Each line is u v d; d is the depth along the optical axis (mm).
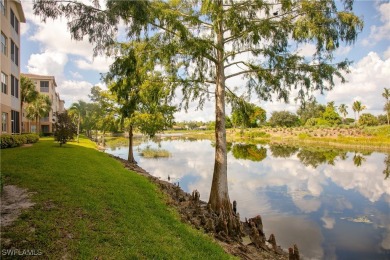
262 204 13430
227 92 11609
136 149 40156
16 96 21609
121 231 5949
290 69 9336
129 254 5043
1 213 5906
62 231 5395
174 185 15594
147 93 10086
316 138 55031
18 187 7828
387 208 12836
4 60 18266
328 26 8156
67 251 4734
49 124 55094
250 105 11305
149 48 8898
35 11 5695
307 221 11141
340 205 13398
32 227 5367
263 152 36781
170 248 5719
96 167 13547
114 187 9688
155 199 9656
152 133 20438
